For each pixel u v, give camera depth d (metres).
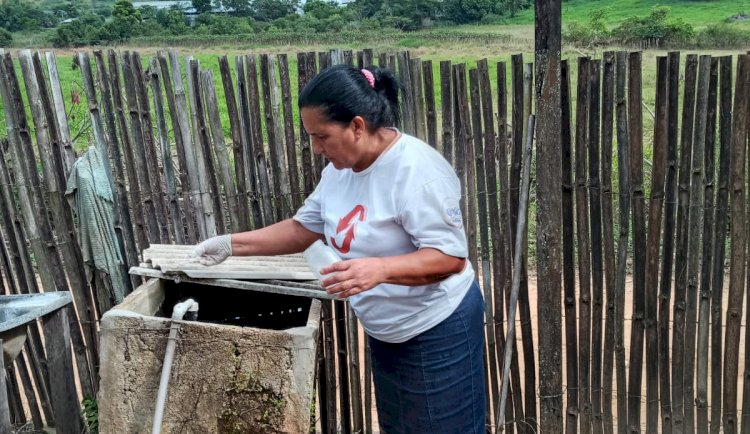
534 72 2.53
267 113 2.77
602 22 21.44
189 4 57.62
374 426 3.41
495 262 2.82
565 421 2.94
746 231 2.64
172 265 2.42
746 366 2.78
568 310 2.81
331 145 1.71
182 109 2.77
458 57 21.06
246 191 2.86
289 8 45.69
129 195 3.09
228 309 2.87
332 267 1.65
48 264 3.03
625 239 2.68
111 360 2.23
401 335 1.94
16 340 2.48
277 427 2.21
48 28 42.22
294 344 2.16
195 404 2.23
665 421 2.87
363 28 34.16
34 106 2.78
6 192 2.96
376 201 1.80
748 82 2.46
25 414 3.39
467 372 2.01
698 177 2.57
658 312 2.77
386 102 1.75
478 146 2.71
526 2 38.06
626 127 2.57
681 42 18.80
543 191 2.59
